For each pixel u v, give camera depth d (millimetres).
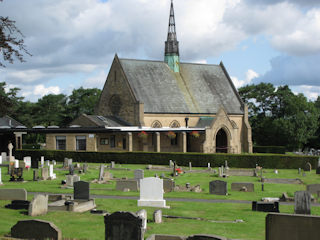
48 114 129625
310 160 67250
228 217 26859
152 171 57438
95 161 70812
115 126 78812
